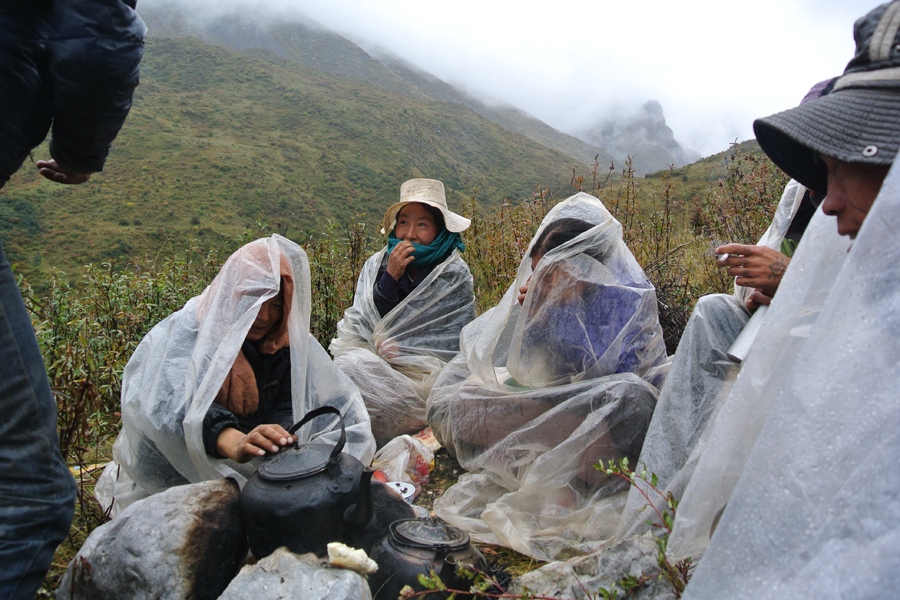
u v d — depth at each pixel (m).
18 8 1.64
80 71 1.67
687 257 5.30
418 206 4.43
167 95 160.75
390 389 3.80
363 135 151.88
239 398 2.52
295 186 96.75
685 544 1.62
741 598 0.98
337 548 1.77
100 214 55.00
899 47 1.16
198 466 2.32
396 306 4.20
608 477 2.55
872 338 0.97
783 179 5.24
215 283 2.63
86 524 2.59
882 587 0.84
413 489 2.96
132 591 1.83
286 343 2.75
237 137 127.62
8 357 1.64
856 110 1.18
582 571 1.95
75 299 4.73
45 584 2.22
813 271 1.41
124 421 2.45
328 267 5.19
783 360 1.40
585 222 2.89
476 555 1.94
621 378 2.65
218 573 1.92
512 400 2.80
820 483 0.96
